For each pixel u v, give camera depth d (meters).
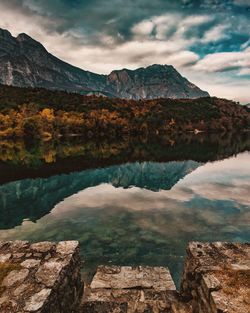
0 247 5.77
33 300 4.07
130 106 142.00
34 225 16.75
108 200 22.33
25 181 30.56
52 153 54.22
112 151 58.38
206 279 4.65
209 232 14.78
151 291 6.81
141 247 12.96
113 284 7.30
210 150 60.66
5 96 121.69
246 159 46.88
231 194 23.36
